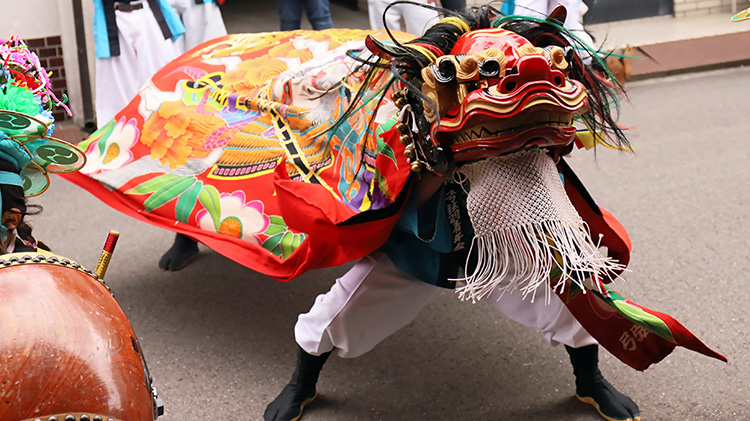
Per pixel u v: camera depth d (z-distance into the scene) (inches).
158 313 136.3
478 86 72.9
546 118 72.0
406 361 119.1
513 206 76.1
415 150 79.4
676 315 127.2
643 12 322.3
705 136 206.1
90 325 49.9
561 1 209.9
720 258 144.3
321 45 126.1
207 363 121.5
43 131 58.3
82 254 159.3
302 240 105.3
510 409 106.8
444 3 223.5
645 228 158.1
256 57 126.2
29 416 46.4
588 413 105.0
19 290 49.3
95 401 48.0
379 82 88.0
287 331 129.6
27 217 176.9
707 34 293.3
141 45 212.4
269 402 112.0
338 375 116.1
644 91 251.0
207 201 115.2
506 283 97.7
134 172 124.7
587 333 98.7
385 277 95.0
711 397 106.8
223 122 119.6
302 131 108.3
